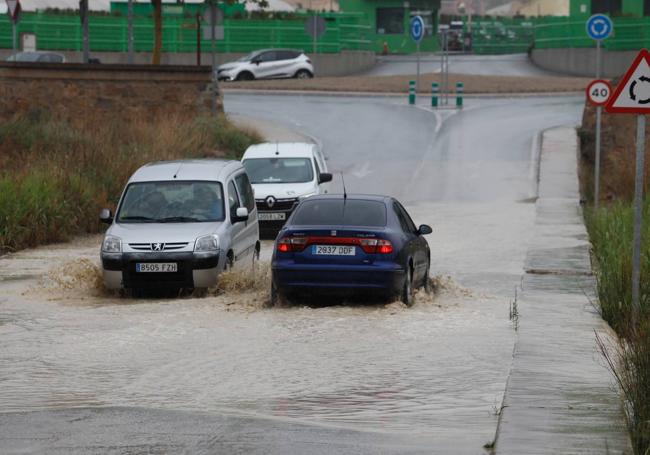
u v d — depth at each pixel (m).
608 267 39.16
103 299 38.59
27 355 27.70
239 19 170.38
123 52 163.38
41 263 47.62
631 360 23.14
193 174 42.69
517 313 33.31
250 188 46.22
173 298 39.03
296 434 19.48
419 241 38.00
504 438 18.00
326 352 27.81
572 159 86.06
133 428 20.05
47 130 73.62
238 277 39.50
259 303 35.81
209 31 94.31
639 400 20.12
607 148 87.06
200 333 30.61
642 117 32.53
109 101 91.19
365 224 35.03
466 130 102.25
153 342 29.36
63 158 66.25
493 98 126.75
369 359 26.86
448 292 39.09
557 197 74.06
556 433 18.31
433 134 100.56
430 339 29.45
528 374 23.66
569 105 116.56
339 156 90.75
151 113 91.88
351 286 34.19
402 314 33.47
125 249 38.75
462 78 145.88
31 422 20.62
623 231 47.72
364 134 100.75
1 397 23.03
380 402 22.38
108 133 77.62
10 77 89.31
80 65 90.19
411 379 24.61
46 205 55.78
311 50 174.12
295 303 36.06
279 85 137.12
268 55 150.62
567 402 20.73
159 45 105.75
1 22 158.62
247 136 90.06
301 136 97.81
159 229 39.66
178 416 21.06
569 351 26.75
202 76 92.50
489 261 47.97
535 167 84.88
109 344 29.02
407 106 118.75
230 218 41.34
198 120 88.25
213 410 21.66
